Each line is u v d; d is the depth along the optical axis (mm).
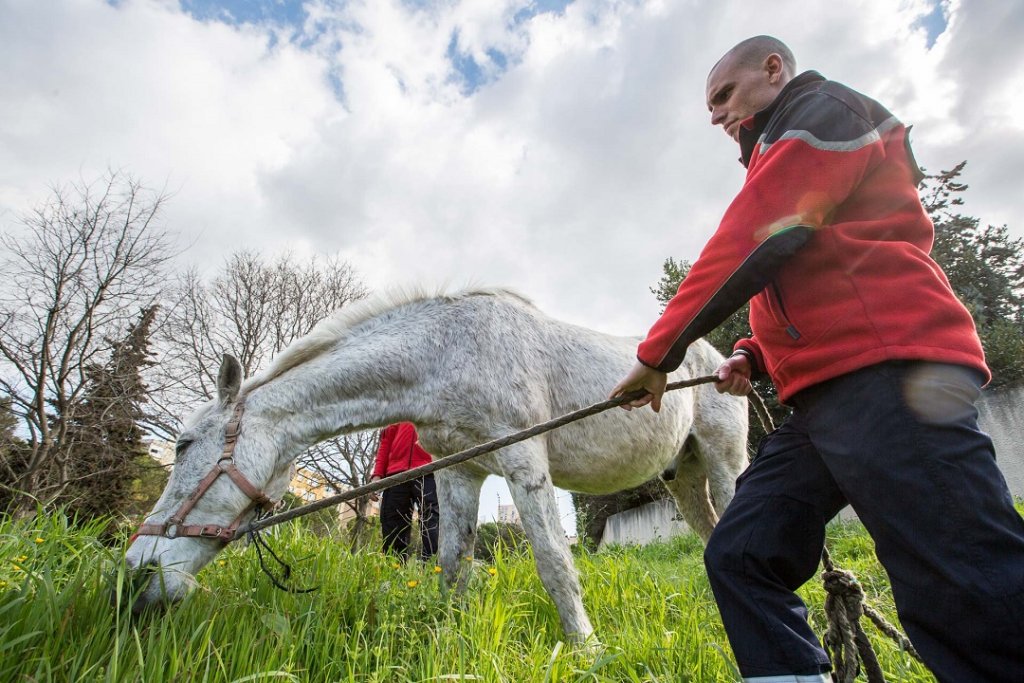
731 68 1646
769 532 1407
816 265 1280
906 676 2100
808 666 1282
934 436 1085
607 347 3566
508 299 3332
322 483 13016
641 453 3434
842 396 1213
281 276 16562
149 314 14047
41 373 11852
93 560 2344
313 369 2939
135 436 13414
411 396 2953
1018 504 7441
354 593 2682
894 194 1303
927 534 1062
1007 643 996
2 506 10812
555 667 1960
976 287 15938
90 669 1576
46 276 12461
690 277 1352
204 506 2611
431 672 1931
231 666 1758
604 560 3883
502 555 3512
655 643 2316
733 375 1885
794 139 1265
